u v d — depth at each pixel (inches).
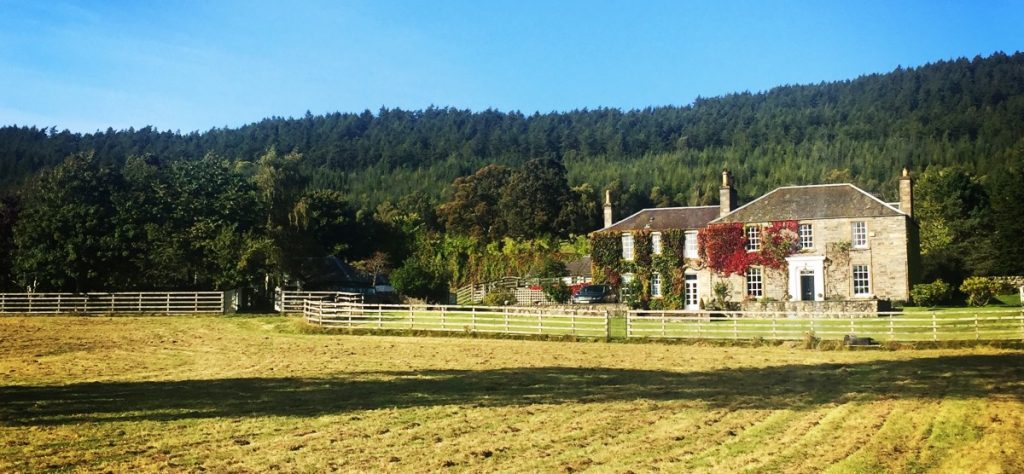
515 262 2888.8
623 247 2151.8
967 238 2935.5
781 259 1975.9
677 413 631.8
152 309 2033.7
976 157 4776.1
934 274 2413.9
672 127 7711.6
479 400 706.2
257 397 722.8
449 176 6122.1
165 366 981.2
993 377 831.7
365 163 7175.2
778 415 619.8
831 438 530.9
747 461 467.2
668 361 1032.8
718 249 2030.0
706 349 1192.8
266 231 2335.1
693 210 2182.6
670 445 512.7
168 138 7716.5
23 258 2142.0
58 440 528.7
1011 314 1374.3
